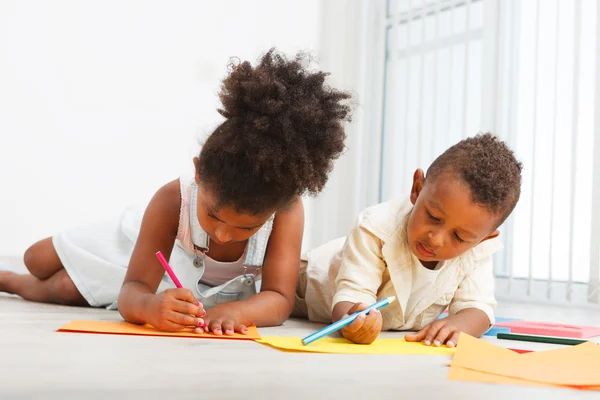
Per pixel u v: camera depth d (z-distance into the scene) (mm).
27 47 2910
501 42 2830
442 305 1313
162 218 1260
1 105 2857
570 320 1932
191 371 733
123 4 3102
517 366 828
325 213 3582
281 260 1303
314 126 1063
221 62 3338
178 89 3215
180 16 3232
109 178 3059
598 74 2486
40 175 2922
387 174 3336
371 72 3475
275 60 1103
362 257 1229
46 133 2936
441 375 788
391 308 1282
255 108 1040
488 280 1292
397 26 3338
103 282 1528
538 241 2689
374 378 748
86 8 3023
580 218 2566
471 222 1087
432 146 3133
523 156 2754
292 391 654
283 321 1287
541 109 2699
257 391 646
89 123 3023
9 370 690
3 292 1772
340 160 3547
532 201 2691
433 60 3172
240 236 1097
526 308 2396
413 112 3262
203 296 1339
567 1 2621
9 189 2863
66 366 727
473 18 3000
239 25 3396
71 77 2990
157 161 3162
